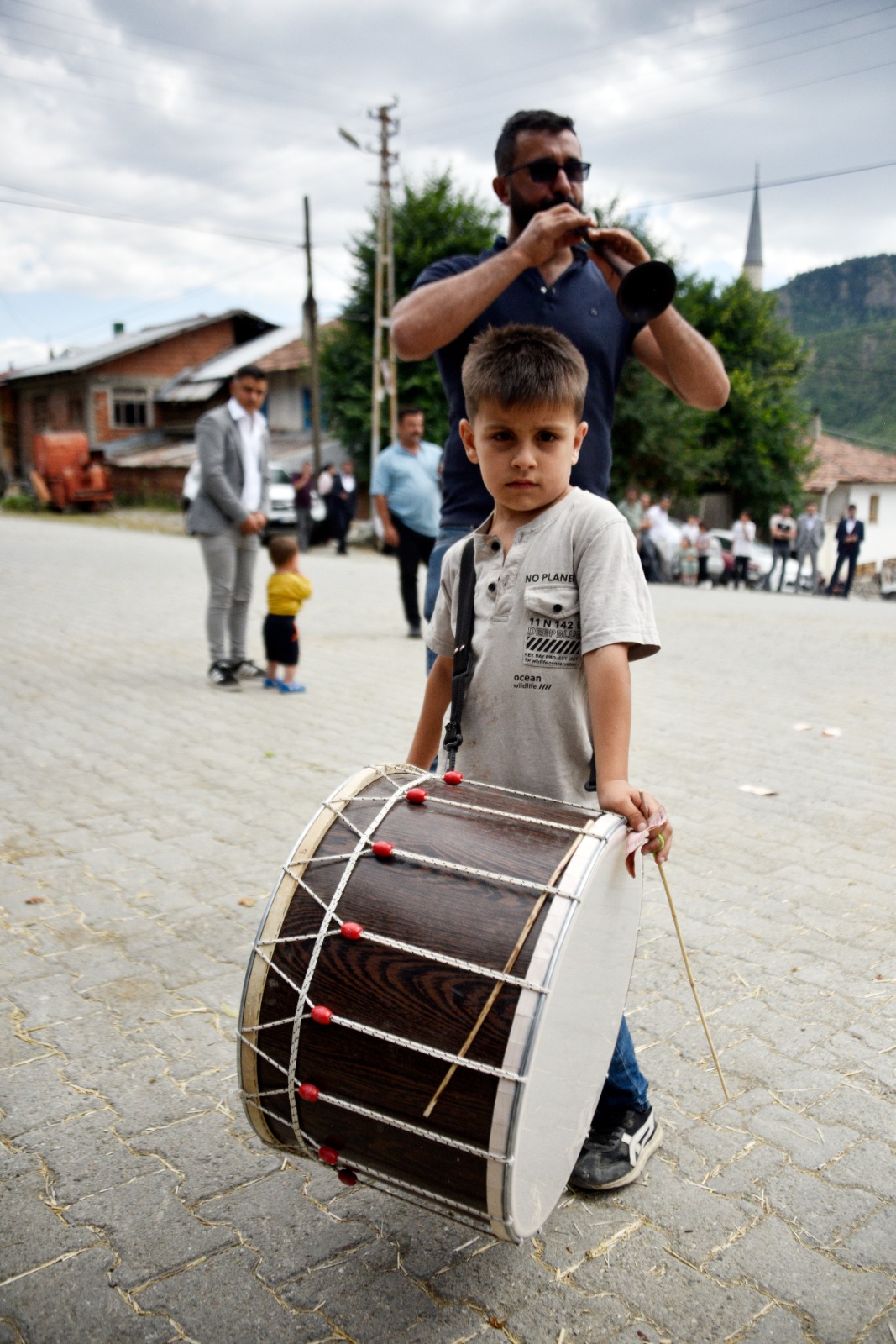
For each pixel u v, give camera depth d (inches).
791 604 582.6
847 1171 90.1
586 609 76.0
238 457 272.4
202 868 153.9
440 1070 62.7
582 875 65.1
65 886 146.0
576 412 77.5
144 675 297.4
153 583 537.6
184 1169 88.7
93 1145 91.4
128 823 172.7
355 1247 80.4
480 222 1075.3
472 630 82.0
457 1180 64.4
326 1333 72.0
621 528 77.3
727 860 161.9
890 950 131.3
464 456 106.3
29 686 277.7
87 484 1201.4
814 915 141.8
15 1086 99.3
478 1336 72.1
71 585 516.4
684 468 1094.4
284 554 270.8
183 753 215.8
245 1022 70.0
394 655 335.6
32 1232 80.8
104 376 1374.3
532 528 79.8
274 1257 79.0
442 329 97.5
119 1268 77.5
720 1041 109.9
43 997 115.6
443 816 71.8
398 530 353.4
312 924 68.6
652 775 207.0
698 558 777.6
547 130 101.0
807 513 810.8
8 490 1480.1
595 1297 75.9
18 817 174.2
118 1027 110.1
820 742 235.9
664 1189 88.0
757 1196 87.0
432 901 66.2
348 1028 65.7
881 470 1525.6
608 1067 78.5
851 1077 103.9
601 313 102.2
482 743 81.9
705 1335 72.7
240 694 273.9
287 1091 69.0
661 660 344.2
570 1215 84.7
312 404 1034.7
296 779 198.7
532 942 62.7
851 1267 79.2
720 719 257.1
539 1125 64.4
